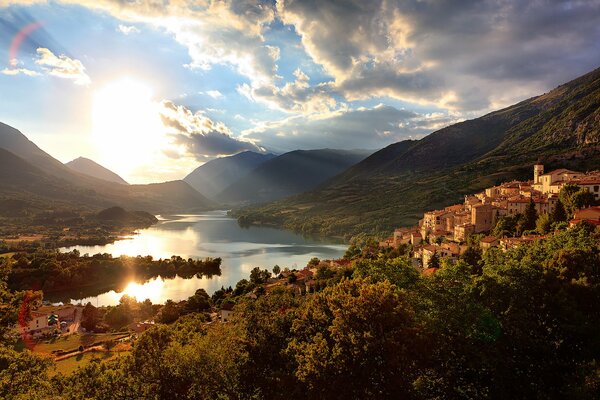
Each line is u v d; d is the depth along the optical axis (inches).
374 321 1189.1
